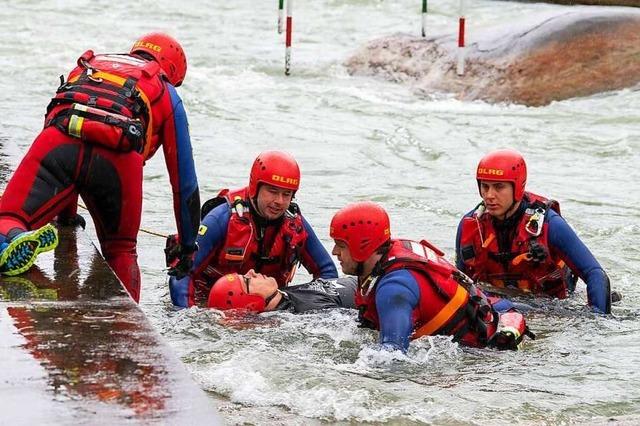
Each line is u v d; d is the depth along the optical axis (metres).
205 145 25.92
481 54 34.31
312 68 37.75
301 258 15.12
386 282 12.26
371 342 12.86
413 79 35.28
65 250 12.88
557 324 14.22
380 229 12.33
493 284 15.62
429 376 11.76
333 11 51.50
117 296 11.03
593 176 23.84
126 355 9.20
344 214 12.41
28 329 9.85
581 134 27.83
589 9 36.84
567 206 21.20
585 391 11.54
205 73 36.03
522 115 30.44
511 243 15.27
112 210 12.32
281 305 13.97
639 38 33.62
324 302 14.26
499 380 11.77
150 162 23.66
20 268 11.59
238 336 12.95
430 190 22.27
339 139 27.16
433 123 29.09
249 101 31.73
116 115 11.97
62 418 7.84
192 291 14.30
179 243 13.11
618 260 17.86
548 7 50.06
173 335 12.98
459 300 12.50
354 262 12.45
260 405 10.63
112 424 7.73
